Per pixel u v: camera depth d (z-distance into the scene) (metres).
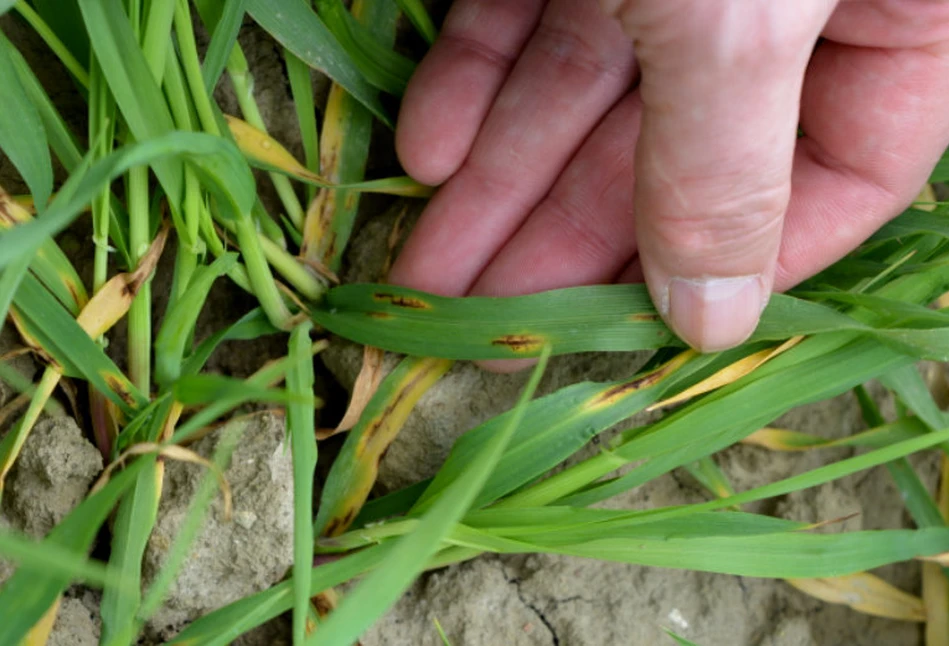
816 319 0.27
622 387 0.27
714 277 0.26
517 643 0.29
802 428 0.32
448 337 0.27
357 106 0.30
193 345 0.29
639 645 0.29
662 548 0.26
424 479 0.29
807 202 0.28
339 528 0.28
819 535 0.26
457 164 0.29
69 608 0.25
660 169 0.25
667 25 0.23
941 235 0.29
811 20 0.23
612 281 0.29
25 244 0.19
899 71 0.27
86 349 0.25
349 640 0.20
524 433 0.27
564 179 0.29
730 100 0.23
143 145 0.21
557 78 0.29
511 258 0.29
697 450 0.28
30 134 0.24
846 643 0.32
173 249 0.29
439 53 0.30
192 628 0.25
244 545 0.26
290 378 0.25
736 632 0.30
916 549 0.27
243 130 0.29
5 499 0.26
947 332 0.26
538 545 0.26
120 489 0.21
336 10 0.29
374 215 0.31
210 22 0.27
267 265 0.28
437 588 0.29
